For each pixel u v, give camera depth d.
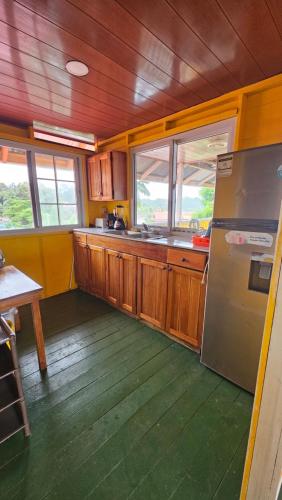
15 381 1.15
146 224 2.89
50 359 1.81
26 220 2.80
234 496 0.97
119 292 2.60
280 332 0.55
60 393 1.49
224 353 1.59
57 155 2.93
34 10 1.07
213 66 1.51
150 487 1.00
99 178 3.07
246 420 1.31
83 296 3.08
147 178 2.87
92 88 1.81
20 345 2.00
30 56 1.41
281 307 0.54
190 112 2.17
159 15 1.09
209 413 1.36
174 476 1.04
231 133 1.96
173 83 1.72
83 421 1.30
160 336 2.15
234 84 1.73
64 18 1.12
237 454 1.13
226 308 1.53
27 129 2.66
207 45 1.30
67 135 2.93
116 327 2.30
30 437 1.20
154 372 1.69
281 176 1.18
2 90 1.84
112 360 1.81
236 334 1.50
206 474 1.05
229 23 1.14
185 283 1.89
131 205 3.06
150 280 2.20
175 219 2.62
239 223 1.38
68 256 3.23
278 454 0.60
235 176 1.36
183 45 1.31
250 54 1.38
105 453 1.13
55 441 1.18
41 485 1.00
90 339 2.09
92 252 2.91
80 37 1.25
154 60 1.45
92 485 1.00
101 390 1.52
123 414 1.34
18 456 1.11
